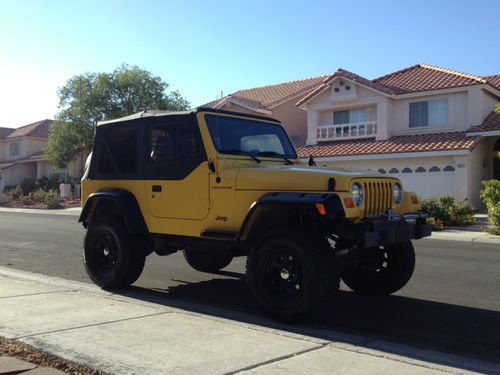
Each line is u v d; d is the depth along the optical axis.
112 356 4.77
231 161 6.81
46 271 10.12
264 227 6.41
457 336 5.81
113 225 7.78
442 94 25.81
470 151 23.05
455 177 23.78
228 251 6.82
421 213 6.80
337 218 5.80
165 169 7.18
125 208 7.41
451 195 21.78
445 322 6.36
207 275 9.56
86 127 39.56
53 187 45.75
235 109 33.28
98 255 8.11
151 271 9.99
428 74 28.03
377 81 28.92
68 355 4.81
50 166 51.25
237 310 6.91
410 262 7.33
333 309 6.94
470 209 19.56
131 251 7.75
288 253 5.91
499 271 9.91
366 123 27.80
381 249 7.37
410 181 25.08
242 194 6.44
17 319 5.99
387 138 27.02
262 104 33.69
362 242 5.85
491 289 8.26
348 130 28.59
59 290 7.68
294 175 6.10
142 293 7.89
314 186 5.95
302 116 34.91
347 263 6.70
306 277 5.73
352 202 5.77
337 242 6.45
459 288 8.32
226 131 7.07
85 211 8.12
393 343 5.50
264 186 6.26
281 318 5.98
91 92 39.38
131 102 39.06
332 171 6.17
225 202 6.59
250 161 7.02
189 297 7.72
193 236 6.95
